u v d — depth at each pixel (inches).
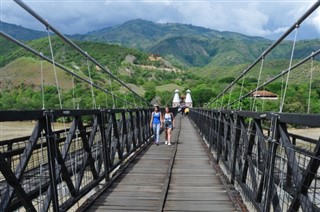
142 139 389.4
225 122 231.8
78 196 145.6
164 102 2443.4
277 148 106.9
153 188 192.9
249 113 140.4
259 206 123.6
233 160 189.0
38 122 107.1
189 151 345.4
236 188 183.8
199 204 163.3
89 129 226.4
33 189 134.7
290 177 105.1
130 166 261.9
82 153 171.8
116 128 233.0
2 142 135.2
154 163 275.7
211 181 211.6
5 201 92.0
